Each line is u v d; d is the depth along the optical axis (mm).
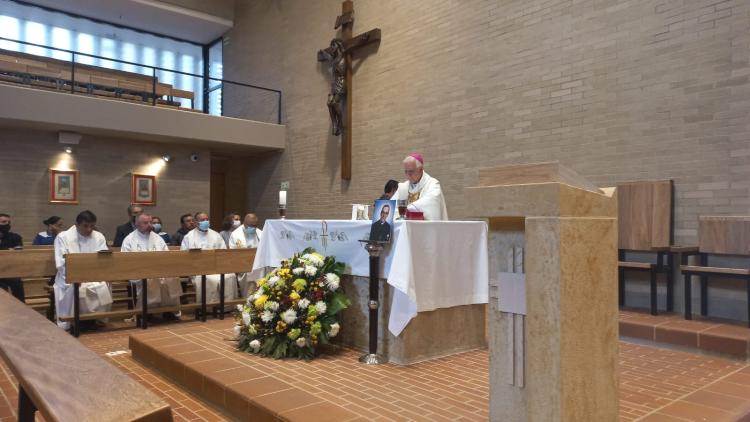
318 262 4227
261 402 2990
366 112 9734
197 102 14578
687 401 3031
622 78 6070
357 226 4250
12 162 9430
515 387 2312
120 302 7281
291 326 4035
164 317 6754
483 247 4406
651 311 5203
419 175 4934
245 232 7910
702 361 4020
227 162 13484
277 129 11609
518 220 2332
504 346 2359
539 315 2014
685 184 5508
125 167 10555
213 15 13297
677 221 5543
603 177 6219
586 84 6418
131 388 1074
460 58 8031
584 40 6457
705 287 5141
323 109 10742
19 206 9484
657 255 5551
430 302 3959
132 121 9750
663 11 5742
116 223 10438
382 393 3205
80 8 12422
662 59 5738
